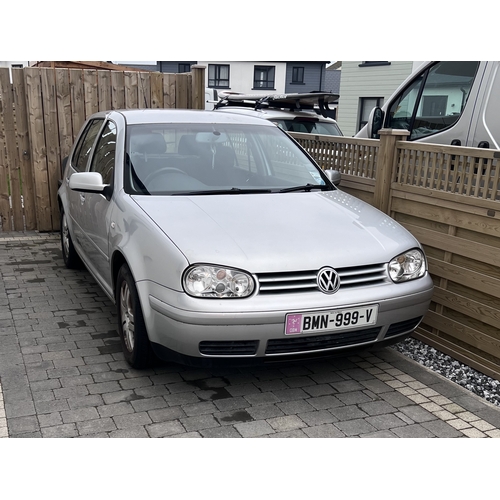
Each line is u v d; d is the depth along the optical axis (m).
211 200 4.17
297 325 3.41
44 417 3.41
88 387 3.79
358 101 21.33
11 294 5.61
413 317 3.88
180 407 3.58
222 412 3.54
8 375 3.93
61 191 6.39
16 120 7.83
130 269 3.73
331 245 3.70
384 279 3.77
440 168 4.54
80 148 6.04
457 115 6.21
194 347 3.38
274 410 3.60
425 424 3.50
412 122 6.84
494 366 4.19
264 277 3.44
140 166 4.46
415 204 4.82
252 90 42.81
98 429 3.30
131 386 3.83
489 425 3.52
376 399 3.79
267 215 3.99
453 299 4.45
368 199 5.55
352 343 3.65
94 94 7.98
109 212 4.34
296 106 10.29
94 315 5.11
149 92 8.25
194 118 5.13
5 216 8.12
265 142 5.06
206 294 3.35
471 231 4.29
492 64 5.76
